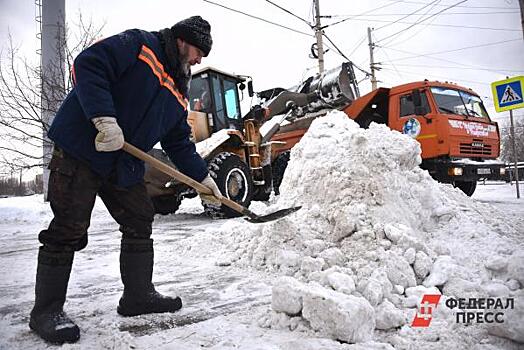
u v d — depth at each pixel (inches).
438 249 91.0
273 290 64.8
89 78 59.4
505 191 383.9
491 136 294.8
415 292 72.1
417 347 55.6
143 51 66.3
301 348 53.0
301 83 344.2
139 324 66.7
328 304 57.1
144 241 72.7
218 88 277.6
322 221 103.1
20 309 77.1
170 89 72.2
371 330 58.4
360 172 102.6
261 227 109.6
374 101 320.2
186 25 71.2
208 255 122.3
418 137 282.2
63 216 62.6
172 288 88.0
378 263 80.7
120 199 70.7
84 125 62.1
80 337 61.3
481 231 100.1
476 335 57.7
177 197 245.0
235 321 66.5
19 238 189.3
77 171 62.9
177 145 84.8
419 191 111.0
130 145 65.8
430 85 284.4
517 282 73.3
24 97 358.6
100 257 130.8
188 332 61.6
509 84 299.6
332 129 123.6
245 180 247.1
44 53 370.0
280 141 360.2
